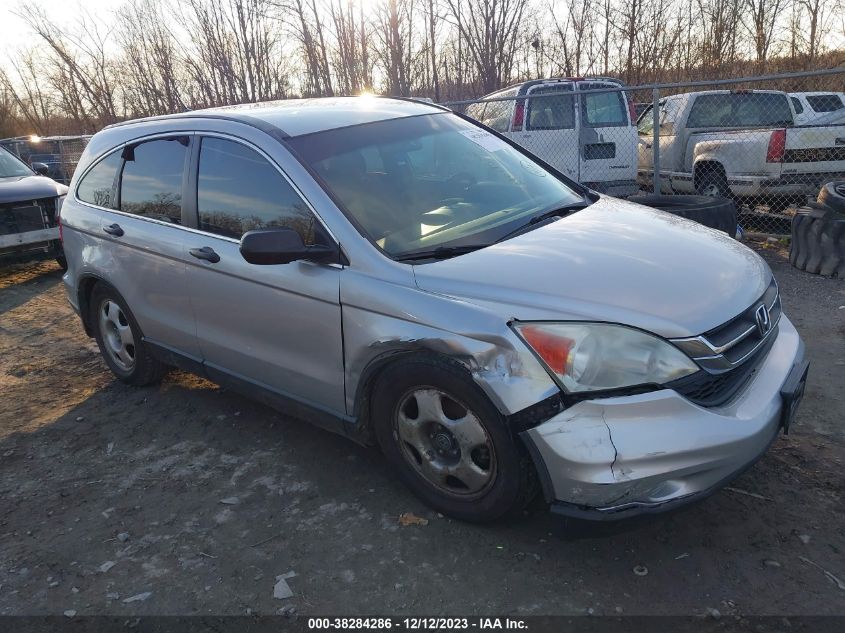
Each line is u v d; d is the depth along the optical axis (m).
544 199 3.77
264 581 2.84
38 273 8.83
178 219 3.94
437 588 2.72
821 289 6.19
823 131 8.45
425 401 2.93
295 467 3.68
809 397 4.09
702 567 2.74
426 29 16.33
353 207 3.23
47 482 3.73
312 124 3.66
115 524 3.30
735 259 3.16
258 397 3.76
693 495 2.52
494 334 2.61
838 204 6.44
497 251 3.03
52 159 13.95
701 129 9.81
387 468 3.59
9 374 5.33
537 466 2.60
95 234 4.49
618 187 9.66
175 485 3.60
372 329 2.96
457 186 3.64
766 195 8.79
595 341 2.53
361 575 2.83
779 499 3.12
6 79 25.92
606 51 17.45
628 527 2.54
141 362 4.61
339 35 15.89
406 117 3.99
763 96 10.01
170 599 2.78
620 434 2.46
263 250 3.02
